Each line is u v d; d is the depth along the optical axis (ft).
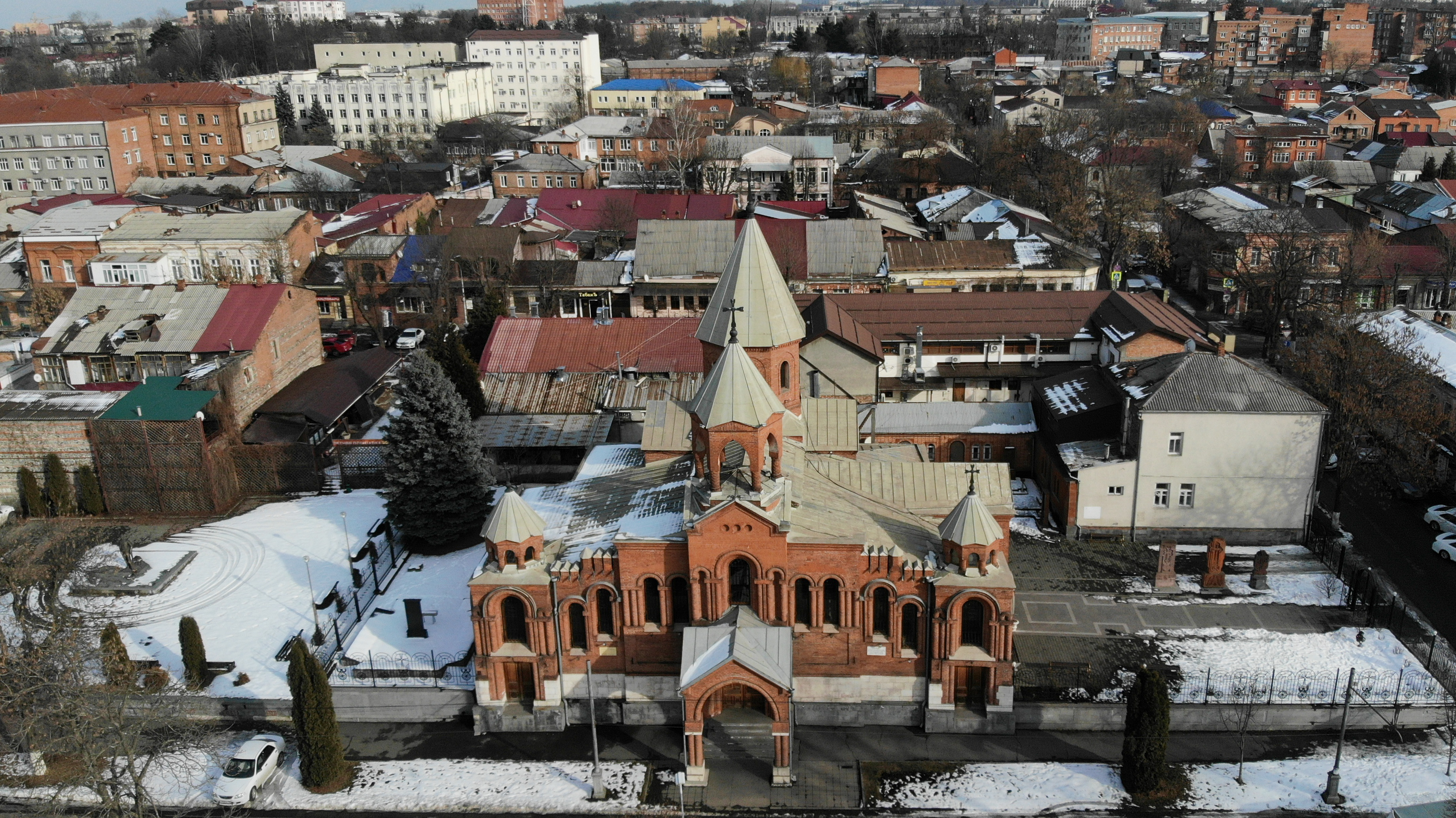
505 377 291.99
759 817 156.76
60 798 165.37
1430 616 205.16
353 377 307.58
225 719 184.85
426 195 513.86
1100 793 160.15
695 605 165.99
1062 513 241.35
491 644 173.88
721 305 187.01
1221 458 229.45
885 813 157.07
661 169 608.60
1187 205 456.45
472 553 235.40
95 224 395.55
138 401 255.09
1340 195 528.63
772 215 480.64
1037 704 174.29
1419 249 387.14
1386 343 263.49
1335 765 159.74
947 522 167.22
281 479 267.59
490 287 355.77
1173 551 213.05
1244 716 173.06
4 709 168.66
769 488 164.45
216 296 299.79
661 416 198.18
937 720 172.86
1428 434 239.71
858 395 269.44
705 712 173.78
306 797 164.96
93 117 580.30
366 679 186.50
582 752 172.86
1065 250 378.53
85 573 221.66
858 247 378.12
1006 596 164.04
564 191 508.12
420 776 168.66
